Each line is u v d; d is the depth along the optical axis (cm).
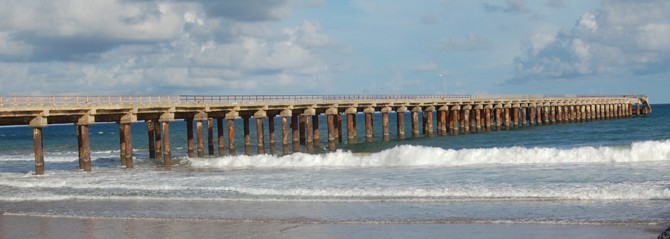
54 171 3528
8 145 8156
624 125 7425
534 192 2127
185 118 4100
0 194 2562
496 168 2912
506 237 1560
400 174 2808
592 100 8569
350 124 5091
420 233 1628
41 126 3225
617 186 2197
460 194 2145
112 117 3609
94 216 1991
